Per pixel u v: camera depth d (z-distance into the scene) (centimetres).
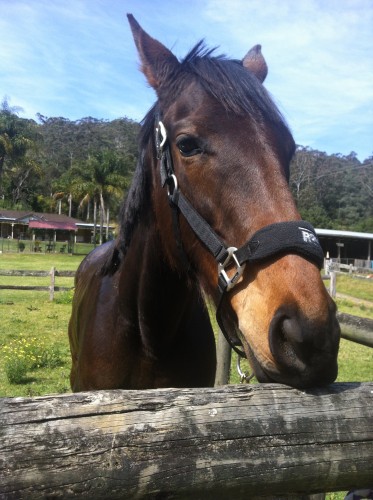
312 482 106
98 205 4416
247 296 134
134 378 209
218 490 100
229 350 333
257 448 103
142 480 93
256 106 152
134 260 196
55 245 4106
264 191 138
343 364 702
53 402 96
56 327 882
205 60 166
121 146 7931
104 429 95
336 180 6769
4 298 1222
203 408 105
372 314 1257
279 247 126
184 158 153
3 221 4753
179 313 196
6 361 612
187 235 160
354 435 110
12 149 3838
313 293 118
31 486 87
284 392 115
